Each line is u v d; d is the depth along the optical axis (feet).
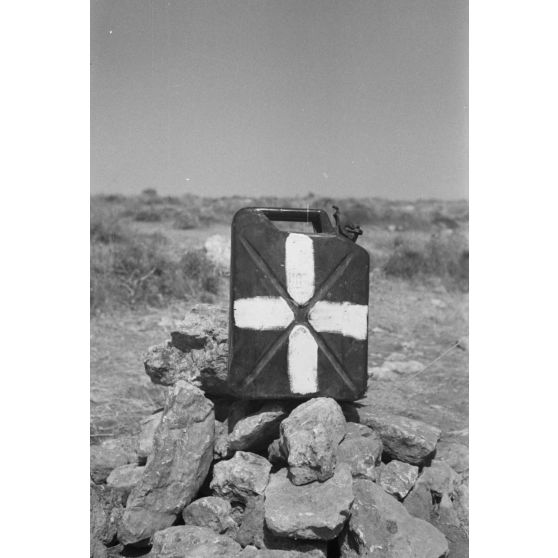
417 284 13.98
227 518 6.04
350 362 6.54
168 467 6.18
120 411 9.43
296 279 6.35
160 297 12.67
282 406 6.42
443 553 5.80
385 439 6.63
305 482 5.92
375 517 5.88
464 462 8.11
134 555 6.24
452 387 10.53
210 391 7.07
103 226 13.41
